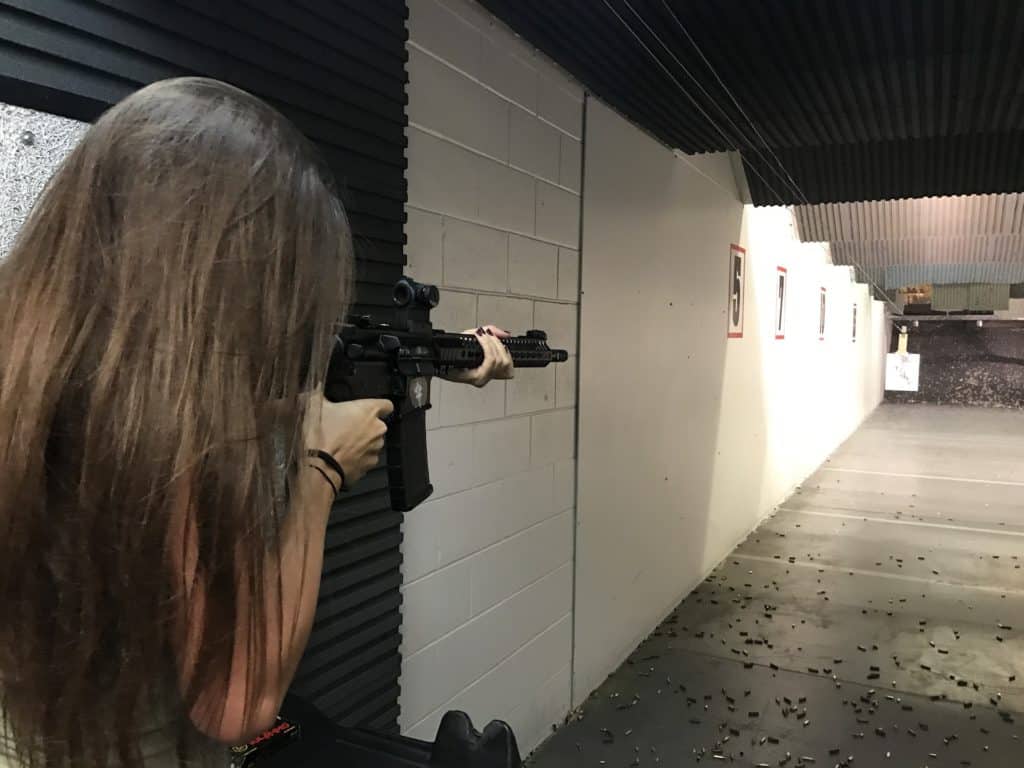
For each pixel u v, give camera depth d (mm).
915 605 3371
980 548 4230
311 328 501
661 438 3102
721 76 2299
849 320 8203
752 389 4430
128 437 414
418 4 1603
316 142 1305
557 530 2330
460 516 1854
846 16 1892
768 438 4891
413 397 925
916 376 12867
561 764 2143
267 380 462
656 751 2213
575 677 2469
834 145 3396
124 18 984
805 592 3553
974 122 2762
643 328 2875
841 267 7328
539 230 2141
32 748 447
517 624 2129
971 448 7859
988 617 3232
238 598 450
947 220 5129
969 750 2197
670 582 3291
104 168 461
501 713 2062
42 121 902
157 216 443
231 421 436
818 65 2211
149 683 444
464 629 1887
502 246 1962
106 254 439
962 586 3619
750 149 3205
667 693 2572
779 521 4844
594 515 2551
